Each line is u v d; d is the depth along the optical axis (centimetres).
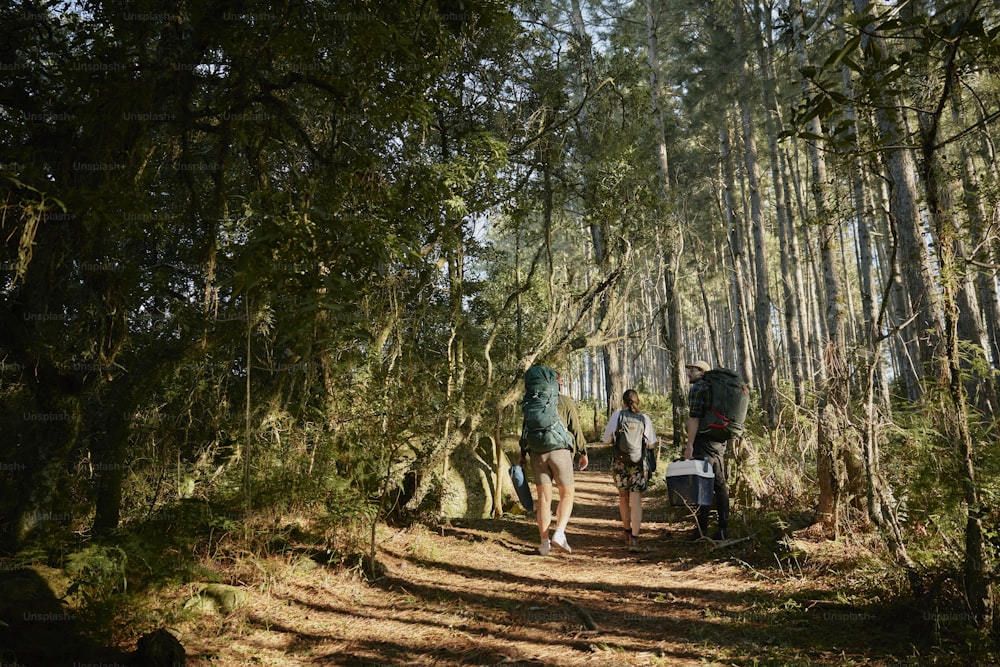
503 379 794
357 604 417
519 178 843
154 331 589
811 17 1599
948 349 302
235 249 466
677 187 1501
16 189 359
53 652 282
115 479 423
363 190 511
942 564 322
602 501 922
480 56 782
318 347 545
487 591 452
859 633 316
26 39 476
